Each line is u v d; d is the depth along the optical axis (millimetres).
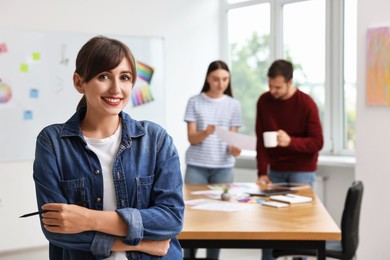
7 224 4445
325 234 2283
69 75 4695
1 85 4379
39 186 1454
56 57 4629
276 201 3010
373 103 3846
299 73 5184
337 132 4906
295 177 3707
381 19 3793
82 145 1488
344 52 4844
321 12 4953
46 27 4594
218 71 3893
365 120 3922
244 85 5695
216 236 2316
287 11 5258
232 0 5707
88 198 1464
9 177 4445
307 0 5055
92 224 1387
